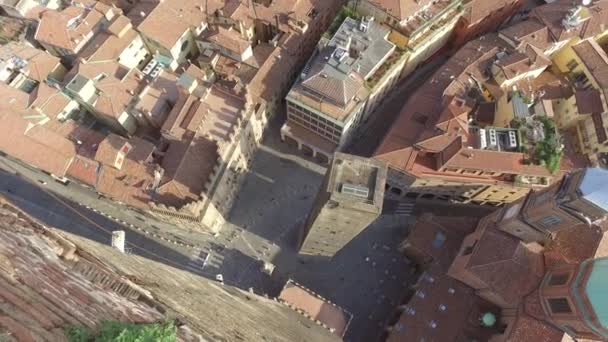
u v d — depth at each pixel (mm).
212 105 85625
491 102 92062
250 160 99875
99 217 93125
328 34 94625
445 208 98125
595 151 88625
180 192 79250
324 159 100938
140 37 98438
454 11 101438
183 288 37562
